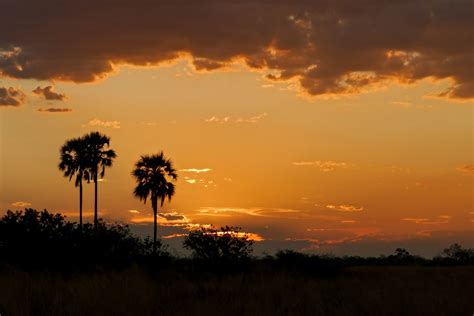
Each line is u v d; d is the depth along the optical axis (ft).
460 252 278.46
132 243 134.31
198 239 135.44
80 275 100.58
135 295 71.77
